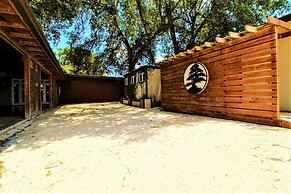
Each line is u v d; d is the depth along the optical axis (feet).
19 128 17.20
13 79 46.98
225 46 20.16
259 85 16.61
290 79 20.24
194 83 24.75
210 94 22.36
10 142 12.44
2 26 13.78
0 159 9.31
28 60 22.26
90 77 59.62
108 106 44.96
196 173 7.34
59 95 55.83
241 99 18.42
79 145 11.56
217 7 42.14
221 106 20.80
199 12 48.65
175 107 29.45
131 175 7.34
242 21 40.93
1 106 42.50
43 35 16.07
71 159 9.20
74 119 23.25
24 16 11.53
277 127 14.94
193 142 11.53
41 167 8.29
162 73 33.24
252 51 17.22
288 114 18.34
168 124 18.08
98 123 19.95
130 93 50.62
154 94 39.60
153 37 51.03
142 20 50.19
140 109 35.78
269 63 15.76
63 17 35.50
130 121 20.83
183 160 8.68
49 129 16.88
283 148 9.82
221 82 20.72
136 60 55.26
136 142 11.94
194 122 18.79
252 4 42.09
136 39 52.42
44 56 24.32
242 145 10.54
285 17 18.57
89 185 6.66
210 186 6.36
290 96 20.27
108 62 56.80
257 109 16.87
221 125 16.66
